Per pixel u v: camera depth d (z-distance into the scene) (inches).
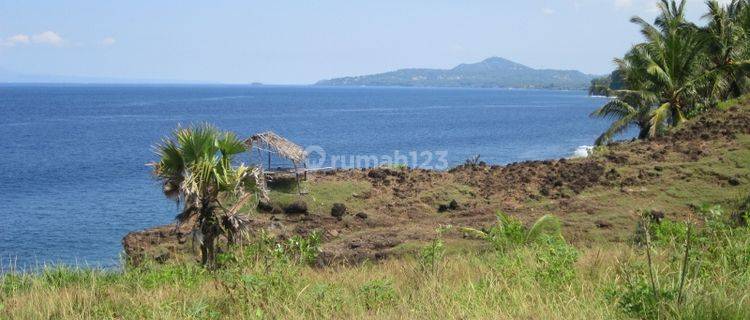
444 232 754.2
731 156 936.9
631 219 767.7
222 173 613.0
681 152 991.6
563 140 2682.1
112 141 2640.3
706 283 299.9
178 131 613.0
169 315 312.7
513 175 973.8
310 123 3809.1
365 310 313.0
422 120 4116.6
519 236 621.0
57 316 330.3
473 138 2792.8
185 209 605.3
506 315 278.1
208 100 7819.9
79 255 906.7
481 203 889.5
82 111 5054.1
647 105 1418.6
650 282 301.3
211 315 315.6
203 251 610.5
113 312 341.4
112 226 1090.1
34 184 1553.9
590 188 897.5
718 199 820.0
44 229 1067.3
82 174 1713.8
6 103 6397.6
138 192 1414.9
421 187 944.9
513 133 3073.3
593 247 565.6
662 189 864.9
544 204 852.6
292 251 462.6
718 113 1165.1
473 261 454.9
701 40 1407.5
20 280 440.8
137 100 7613.2
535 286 330.0
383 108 5959.6
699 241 377.7
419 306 305.3
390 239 742.5
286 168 967.6
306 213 859.4
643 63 1428.4
